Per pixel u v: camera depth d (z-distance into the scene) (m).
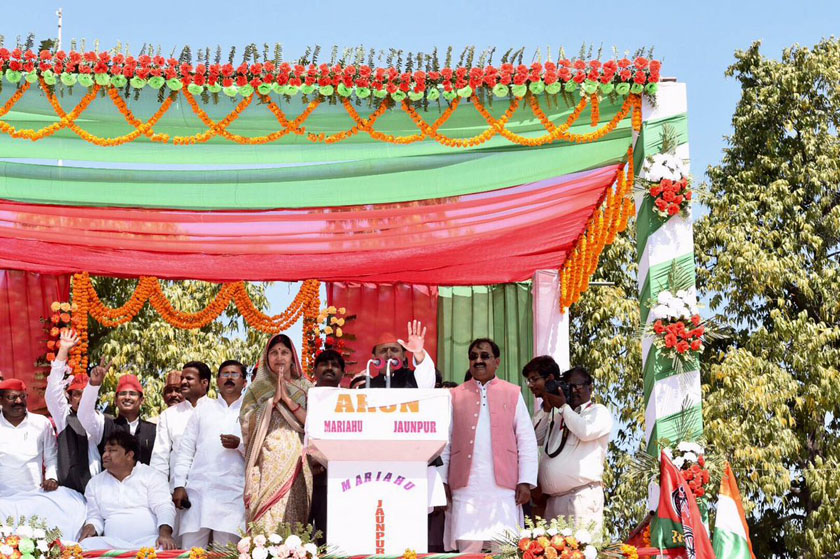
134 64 7.28
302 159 8.52
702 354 16.88
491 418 7.31
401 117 7.81
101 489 7.60
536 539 6.46
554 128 7.55
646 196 7.45
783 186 17.05
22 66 7.24
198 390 8.23
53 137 8.20
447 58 7.45
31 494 7.79
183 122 7.75
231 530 7.45
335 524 6.09
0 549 6.31
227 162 8.55
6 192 8.77
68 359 10.41
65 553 6.50
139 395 8.34
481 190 8.79
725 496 6.90
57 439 8.06
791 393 15.24
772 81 18.17
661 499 6.73
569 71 7.43
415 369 7.84
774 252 16.73
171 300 13.93
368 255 9.93
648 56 7.48
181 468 7.68
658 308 7.23
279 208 9.04
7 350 10.56
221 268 10.20
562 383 7.77
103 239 9.38
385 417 6.08
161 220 9.20
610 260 15.63
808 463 15.90
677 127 7.50
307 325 10.77
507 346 11.04
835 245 17.33
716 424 14.74
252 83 7.33
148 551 6.48
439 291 11.19
